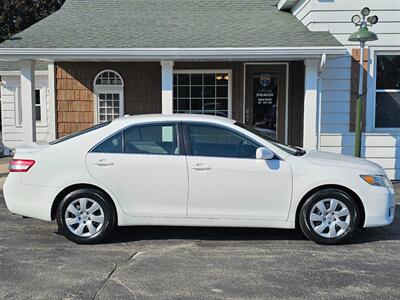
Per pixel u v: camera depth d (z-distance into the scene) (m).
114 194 5.77
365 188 5.76
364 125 9.88
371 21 8.73
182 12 12.25
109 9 12.41
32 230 6.48
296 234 6.34
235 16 11.86
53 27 10.73
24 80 9.60
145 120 5.95
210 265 5.09
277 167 5.75
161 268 5.00
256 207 5.77
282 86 11.54
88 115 12.23
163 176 5.75
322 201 5.77
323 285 4.55
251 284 4.56
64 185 5.76
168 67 9.35
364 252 5.57
